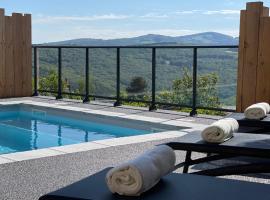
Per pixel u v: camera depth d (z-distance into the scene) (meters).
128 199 1.85
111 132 6.39
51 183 3.23
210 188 1.99
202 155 4.22
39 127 6.58
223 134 3.05
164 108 7.11
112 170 1.91
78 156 4.06
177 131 5.34
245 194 1.91
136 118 6.25
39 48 8.79
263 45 6.00
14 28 8.66
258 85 6.05
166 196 1.88
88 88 7.89
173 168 2.23
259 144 3.02
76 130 6.43
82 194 1.88
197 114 6.71
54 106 7.41
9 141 5.66
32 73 8.96
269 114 4.34
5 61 8.55
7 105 7.69
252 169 2.93
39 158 3.96
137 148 4.42
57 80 8.43
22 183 3.21
